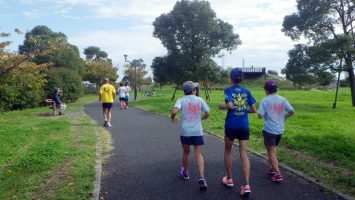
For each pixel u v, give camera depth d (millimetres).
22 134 11742
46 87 31078
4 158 8617
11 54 19609
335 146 9438
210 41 33844
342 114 20109
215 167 7762
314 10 29656
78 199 5734
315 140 10477
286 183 6613
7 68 19547
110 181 6801
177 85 34250
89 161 8156
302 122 15812
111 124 14969
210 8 33281
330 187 6211
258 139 10852
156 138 11414
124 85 24219
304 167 7496
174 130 13195
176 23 33188
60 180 6801
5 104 23562
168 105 26062
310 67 29297
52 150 9055
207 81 34219
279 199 5805
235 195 6004
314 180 6637
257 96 39938
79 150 9273
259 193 6094
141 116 18609
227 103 6117
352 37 28062
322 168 7449
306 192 6117
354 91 28938
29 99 26953
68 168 7605
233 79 6277
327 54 27828
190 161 8312
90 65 67000
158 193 6121
